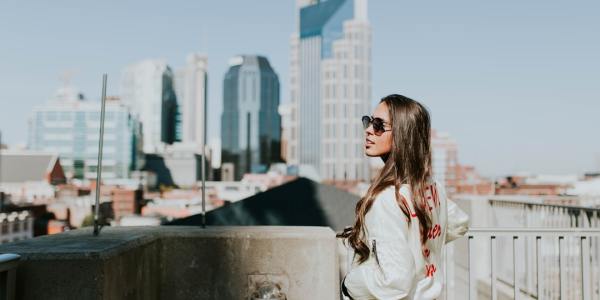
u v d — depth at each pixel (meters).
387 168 1.78
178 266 3.24
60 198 134.62
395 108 1.84
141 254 2.89
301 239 3.17
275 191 11.35
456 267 9.09
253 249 3.20
